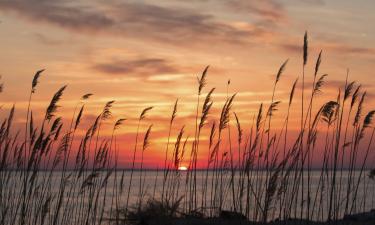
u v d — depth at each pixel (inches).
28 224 427.2
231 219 467.5
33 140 414.3
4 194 422.9
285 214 426.6
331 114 393.1
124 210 509.7
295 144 412.5
